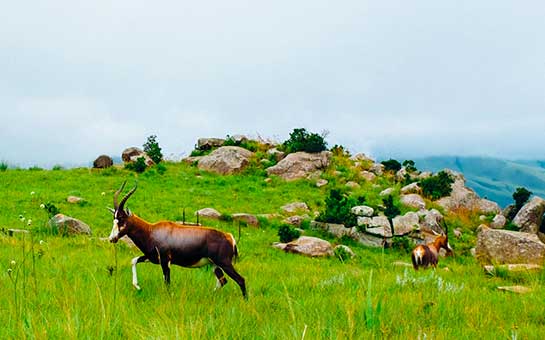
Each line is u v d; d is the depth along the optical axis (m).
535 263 16.77
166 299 8.39
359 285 9.79
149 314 7.04
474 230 33.44
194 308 7.43
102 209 27.25
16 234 18.58
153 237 9.87
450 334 6.12
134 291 9.27
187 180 39.09
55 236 18.98
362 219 28.89
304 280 11.66
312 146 44.12
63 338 5.34
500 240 17.94
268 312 7.70
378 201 35.09
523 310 8.38
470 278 13.44
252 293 9.77
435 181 37.44
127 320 6.30
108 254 15.14
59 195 29.83
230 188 37.31
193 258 9.88
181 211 28.59
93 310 6.87
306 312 7.13
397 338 5.70
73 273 10.61
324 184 39.28
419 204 34.50
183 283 10.24
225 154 43.34
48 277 9.74
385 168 46.31
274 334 5.60
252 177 41.03
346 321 6.30
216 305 8.05
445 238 18.72
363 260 22.28
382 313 6.76
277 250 22.23
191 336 5.03
